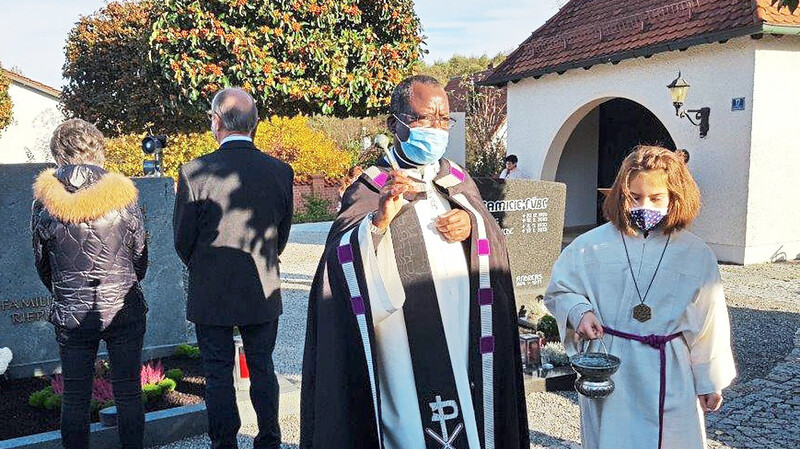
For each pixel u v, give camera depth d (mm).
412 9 9984
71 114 13609
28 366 5348
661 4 13164
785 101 10945
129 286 3527
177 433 4305
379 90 9625
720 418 4695
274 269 3717
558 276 2844
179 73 8672
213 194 3531
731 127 10992
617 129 16109
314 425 2418
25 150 26641
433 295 2400
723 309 2633
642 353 2627
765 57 10641
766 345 6523
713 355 2619
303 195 22250
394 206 2223
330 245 2414
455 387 2412
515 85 15516
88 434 3535
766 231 11117
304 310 8375
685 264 2645
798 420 4648
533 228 6602
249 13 8758
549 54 14414
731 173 11062
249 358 3736
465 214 2375
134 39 12406
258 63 8656
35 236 3410
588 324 2643
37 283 5355
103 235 3400
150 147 7672
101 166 3543
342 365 2371
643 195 2635
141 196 5711
